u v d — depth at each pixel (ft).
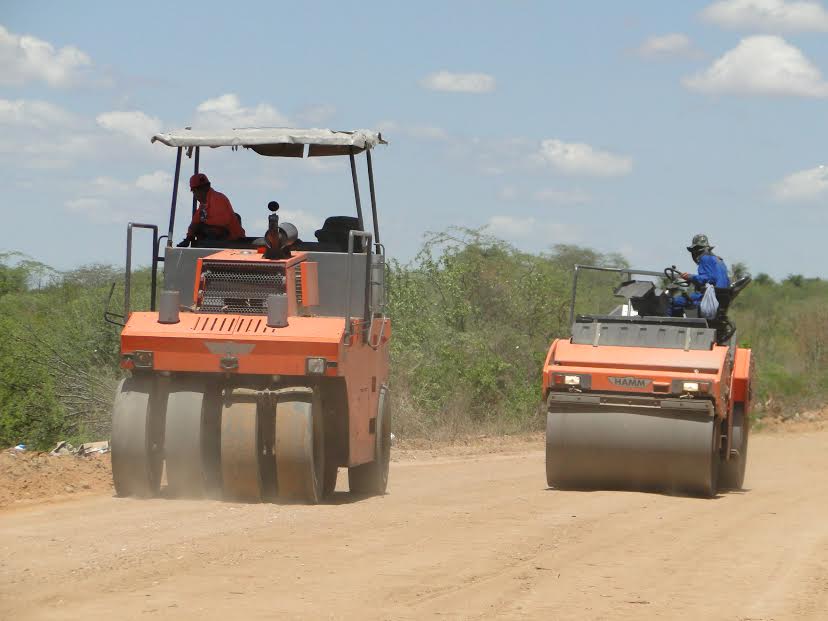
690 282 127.34
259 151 108.78
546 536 84.53
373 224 109.91
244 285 99.76
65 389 193.26
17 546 73.67
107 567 67.10
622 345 118.11
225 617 55.98
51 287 250.98
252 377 99.19
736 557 78.54
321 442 99.19
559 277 272.31
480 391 225.97
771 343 320.50
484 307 254.68
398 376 210.18
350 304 98.58
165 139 102.53
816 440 222.28
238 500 97.45
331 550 75.05
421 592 63.41
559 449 116.26
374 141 105.70
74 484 107.14
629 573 71.41
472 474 143.33
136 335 95.40
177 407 96.43
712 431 113.19
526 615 58.95
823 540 87.25
